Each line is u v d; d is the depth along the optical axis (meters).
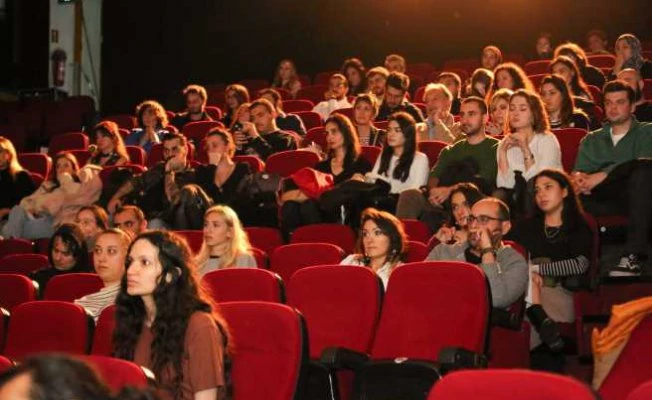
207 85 14.92
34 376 1.85
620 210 6.22
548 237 5.59
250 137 8.62
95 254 5.41
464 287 4.51
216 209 5.54
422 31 15.16
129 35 15.19
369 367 4.36
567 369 5.26
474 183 6.62
